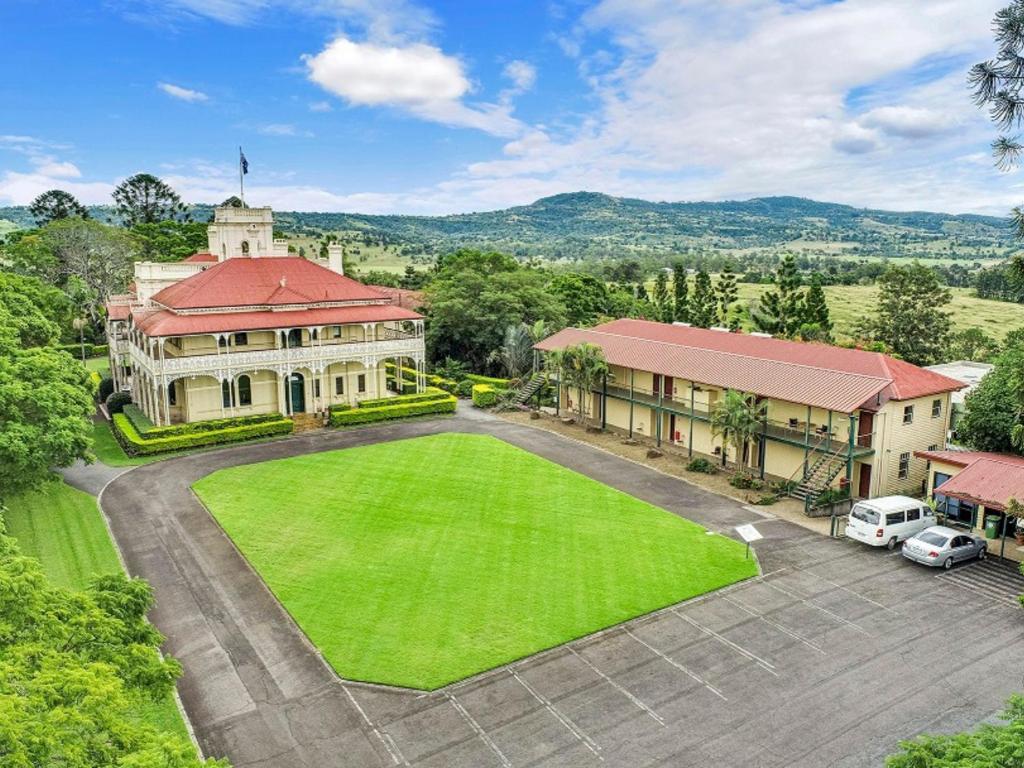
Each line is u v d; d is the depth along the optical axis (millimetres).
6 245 99250
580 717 20422
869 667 22734
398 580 28781
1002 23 12820
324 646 24062
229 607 26844
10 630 13453
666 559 30828
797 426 41531
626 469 44031
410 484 40562
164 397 49125
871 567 30156
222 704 21203
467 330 72938
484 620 25656
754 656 23438
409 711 20781
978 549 30828
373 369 59625
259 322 52469
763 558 31031
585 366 51375
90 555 31031
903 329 79812
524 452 47406
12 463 31312
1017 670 22547
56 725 11328
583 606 26656
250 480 41156
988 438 38344
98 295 87062
